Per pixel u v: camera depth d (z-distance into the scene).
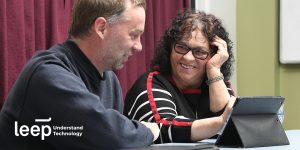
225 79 1.97
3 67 2.13
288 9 3.26
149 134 1.36
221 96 1.80
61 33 2.38
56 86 1.26
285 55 3.28
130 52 1.45
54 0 2.32
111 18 1.39
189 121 1.51
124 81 2.69
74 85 1.28
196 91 1.88
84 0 1.41
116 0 1.38
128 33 1.41
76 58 1.43
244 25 3.35
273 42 3.32
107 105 1.58
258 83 3.35
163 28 3.01
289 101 3.32
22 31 2.18
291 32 3.28
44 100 1.27
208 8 3.35
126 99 1.81
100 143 1.25
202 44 1.81
